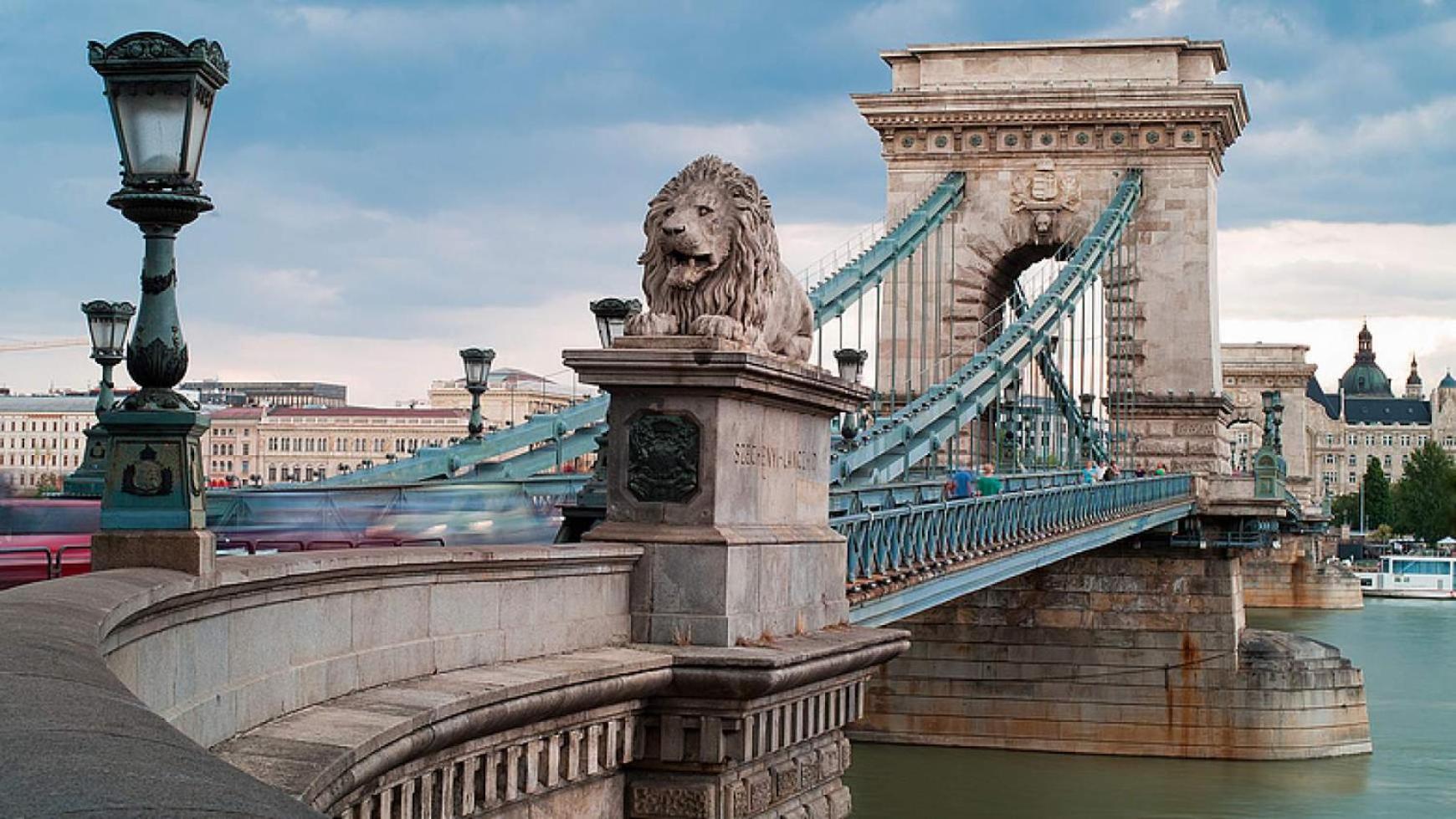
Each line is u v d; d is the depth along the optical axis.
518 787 14.10
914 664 69.00
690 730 16.62
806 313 20.03
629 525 17.58
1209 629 68.62
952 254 89.50
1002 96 88.69
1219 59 91.56
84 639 7.21
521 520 32.50
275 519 30.56
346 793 10.74
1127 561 69.25
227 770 5.21
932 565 37.28
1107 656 68.62
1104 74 90.06
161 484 11.12
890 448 50.06
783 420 19.28
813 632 19.83
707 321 17.56
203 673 10.51
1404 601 179.38
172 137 11.55
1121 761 66.69
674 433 17.50
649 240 18.03
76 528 26.44
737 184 17.98
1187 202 87.94
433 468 41.53
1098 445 84.00
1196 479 74.31
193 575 10.69
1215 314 91.75
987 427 80.88
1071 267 76.25
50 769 4.72
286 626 11.73
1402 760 67.38
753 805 17.23
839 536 21.02
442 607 13.98
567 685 14.38
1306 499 197.62
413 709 12.02
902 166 90.38
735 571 17.44
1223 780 62.72
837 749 19.89
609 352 17.41
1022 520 47.72
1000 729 68.44
